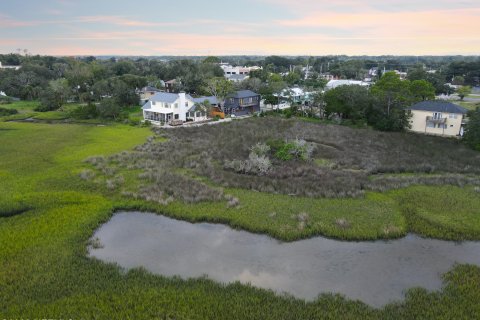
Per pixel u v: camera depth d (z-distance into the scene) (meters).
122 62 154.12
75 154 45.91
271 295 19.12
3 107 87.56
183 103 73.75
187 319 17.27
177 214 28.94
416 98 71.19
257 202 31.19
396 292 19.78
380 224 27.19
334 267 22.22
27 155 45.34
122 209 30.25
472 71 149.62
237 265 22.47
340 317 17.52
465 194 33.16
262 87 99.44
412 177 37.47
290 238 25.39
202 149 48.28
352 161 43.22
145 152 46.78
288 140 48.97
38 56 197.88
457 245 24.89
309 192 33.09
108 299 18.67
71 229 26.14
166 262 22.77
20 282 19.89
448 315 17.55
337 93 69.56
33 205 29.97
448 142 53.34
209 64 139.75
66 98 96.38
